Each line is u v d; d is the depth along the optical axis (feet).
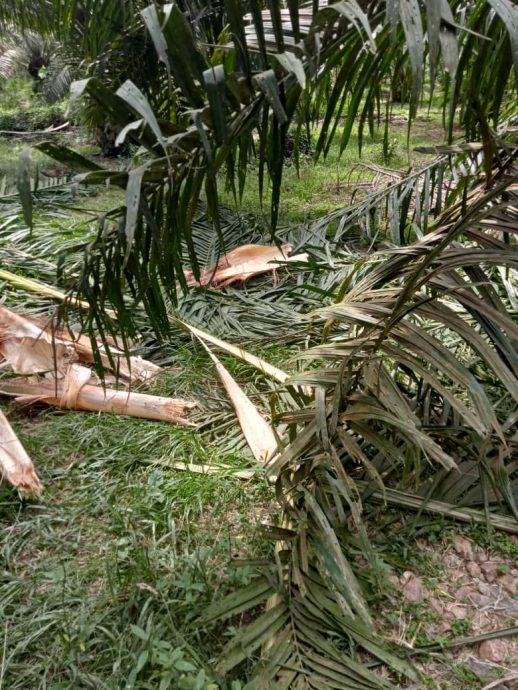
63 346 10.16
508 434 7.84
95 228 16.49
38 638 5.99
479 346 6.08
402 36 5.37
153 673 5.44
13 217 15.94
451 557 7.04
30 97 36.58
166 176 5.21
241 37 4.63
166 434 9.11
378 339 6.23
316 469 6.64
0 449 7.98
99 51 12.71
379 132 30.66
